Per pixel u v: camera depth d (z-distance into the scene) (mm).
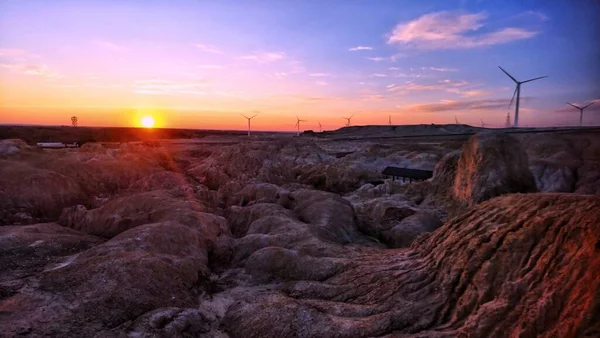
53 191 33906
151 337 12547
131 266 16000
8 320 12570
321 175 53469
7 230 22016
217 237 23406
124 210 27406
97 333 12469
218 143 132125
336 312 14352
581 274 10406
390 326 12797
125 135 166625
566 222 12438
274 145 83812
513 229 13914
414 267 16312
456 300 13266
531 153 41781
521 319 10617
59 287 14945
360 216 29609
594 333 8992
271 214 26578
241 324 14375
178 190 33250
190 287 16891
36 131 129375
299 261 19016
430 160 61938
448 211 29203
